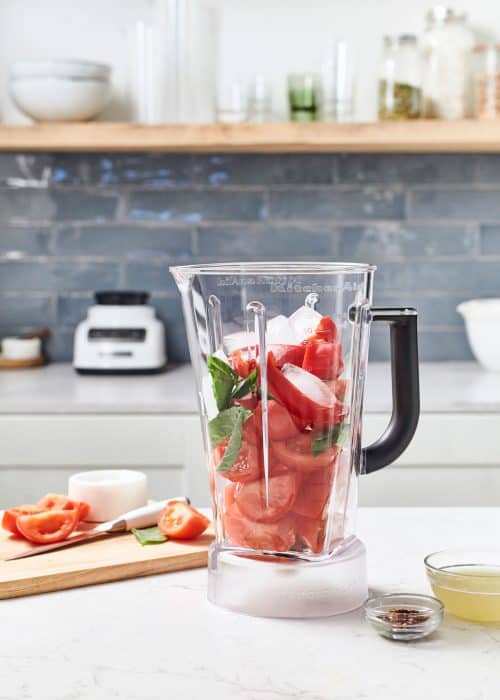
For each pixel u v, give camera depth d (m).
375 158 3.01
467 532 1.25
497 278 3.04
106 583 1.08
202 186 3.03
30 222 3.05
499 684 0.79
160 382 2.64
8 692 0.78
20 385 2.58
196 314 0.97
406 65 2.68
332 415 0.95
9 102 3.01
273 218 3.04
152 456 2.33
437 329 3.05
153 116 2.72
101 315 2.80
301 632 0.91
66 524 1.19
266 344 0.93
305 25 2.96
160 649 0.87
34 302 3.06
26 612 0.98
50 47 2.99
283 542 0.96
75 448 2.34
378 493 2.34
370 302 1.02
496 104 2.67
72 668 0.83
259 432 0.94
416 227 3.03
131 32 2.71
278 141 2.65
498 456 2.33
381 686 0.79
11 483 2.35
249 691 0.78
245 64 2.96
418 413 1.05
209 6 2.95
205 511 1.40
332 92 2.70
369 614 0.91
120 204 3.04
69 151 3.01
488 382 2.59
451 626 0.93
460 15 2.73
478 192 3.02
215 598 1.00
